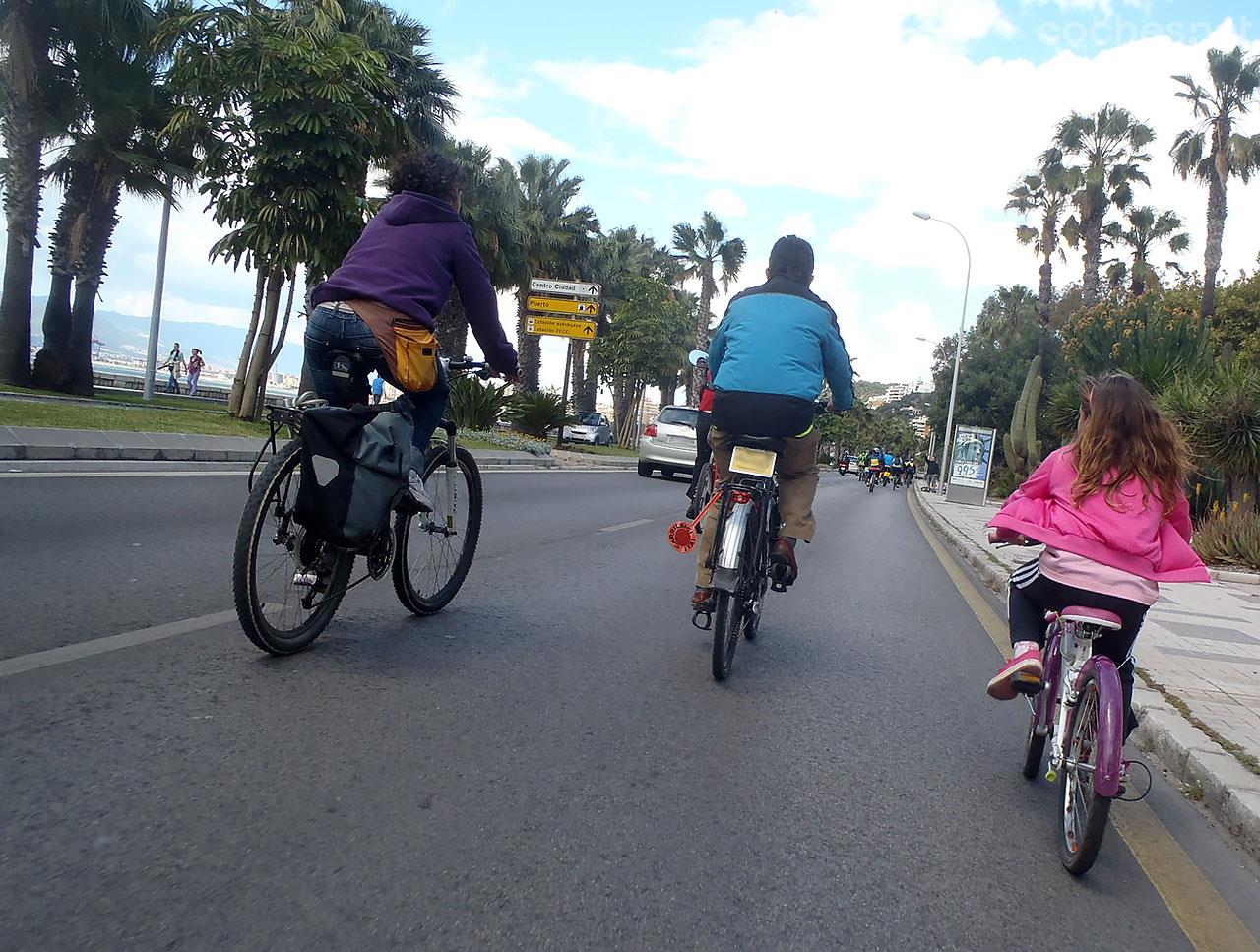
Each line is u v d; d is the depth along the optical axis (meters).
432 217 4.68
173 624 4.89
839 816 3.55
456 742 3.79
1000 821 3.71
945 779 4.09
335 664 4.60
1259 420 15.49
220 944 2.33
